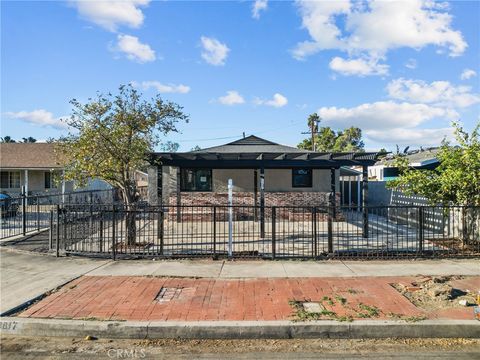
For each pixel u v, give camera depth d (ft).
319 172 59.62
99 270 26.99
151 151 41.73
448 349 16.46
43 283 23.93
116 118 35.35
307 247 35.76
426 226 40.98
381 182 69.82
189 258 30.35
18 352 16.12
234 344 16.97
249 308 19.71
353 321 17.95
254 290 22.53
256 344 16.97
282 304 20.26
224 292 22.21
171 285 23.53
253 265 28.27
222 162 49.37
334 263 28.89
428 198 37.27
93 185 102.94
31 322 17.97
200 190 59.88
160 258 30.30
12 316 18.69
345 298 21.13
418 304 20.31
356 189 82.02
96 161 35.53
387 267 27.71
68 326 17.75
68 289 22.80
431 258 30.30
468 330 17.65
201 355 15.88
